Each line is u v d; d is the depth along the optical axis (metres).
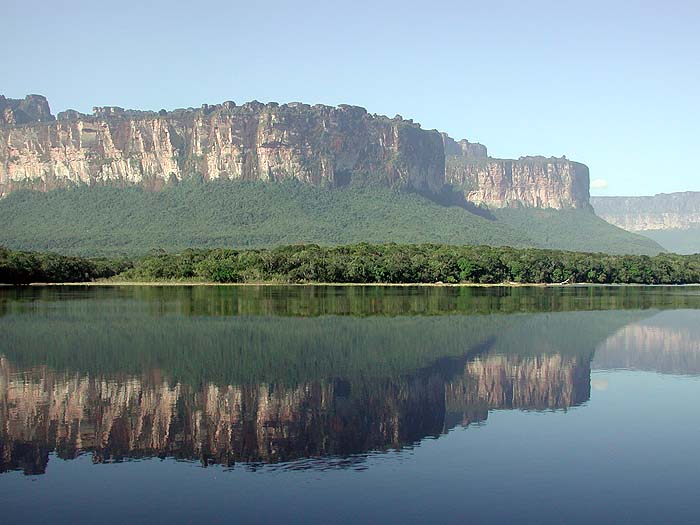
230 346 83.75
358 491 38.69
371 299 153.62
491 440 47.56
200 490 38.91
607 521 35.06
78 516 35.81
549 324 109.19
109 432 49.41
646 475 41.19
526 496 38.19
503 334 96.75
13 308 126.38
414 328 101.25
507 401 58.47
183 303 138.88
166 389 61.66
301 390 61.56
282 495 38.25
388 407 56.06
